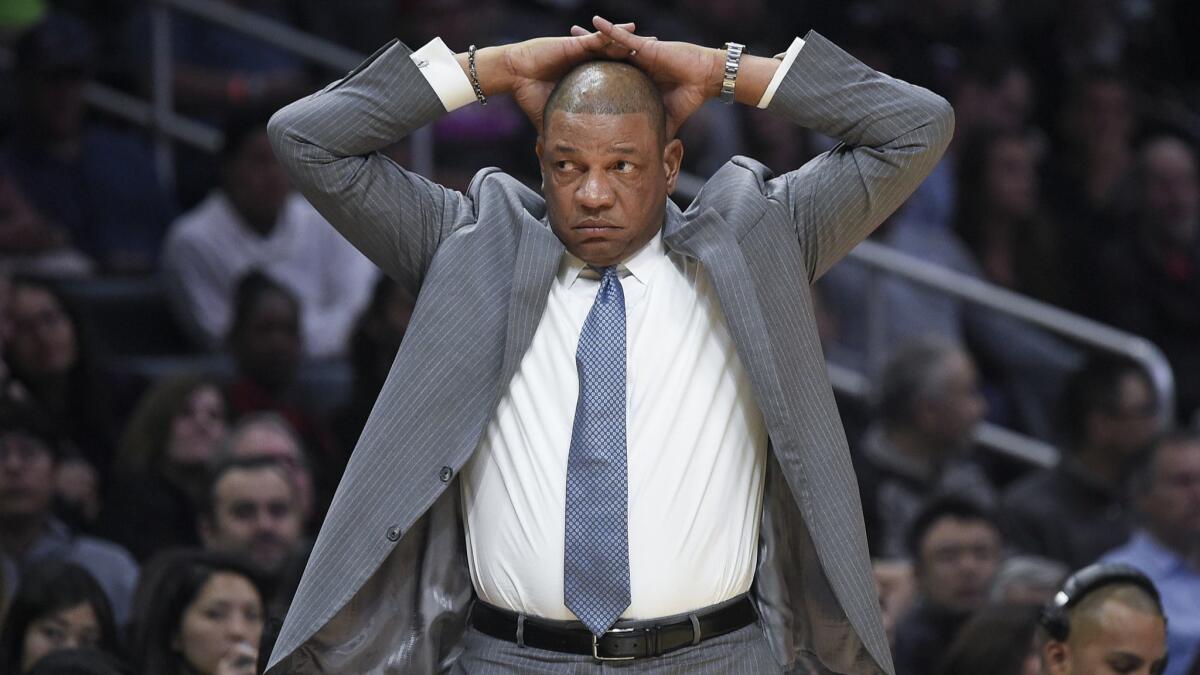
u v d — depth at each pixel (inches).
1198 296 1154.7
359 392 864.9
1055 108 1300.4
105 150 1018.1
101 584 637.3
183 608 584.1
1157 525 768.9
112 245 1006.4
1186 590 759.7
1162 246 1158.3
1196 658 645.9
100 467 846.5
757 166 433.1
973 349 1061.8
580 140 398.0
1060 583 676.7
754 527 419.5
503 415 412.2
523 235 410.6
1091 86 1224.8
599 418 403.2
